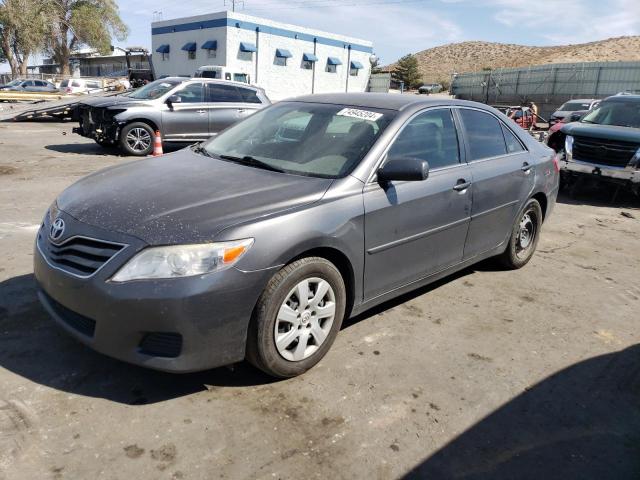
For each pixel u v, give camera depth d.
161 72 36.97
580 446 2.84
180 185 3.33
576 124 9.81
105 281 2.73
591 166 9.09
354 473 2.54
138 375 3.19
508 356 3.70
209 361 2.86
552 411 3.12
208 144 4.41
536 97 35.69
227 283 2.77
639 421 3.09
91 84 34.12
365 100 4.26
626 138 8.80
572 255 6.09
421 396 3.17
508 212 4.88
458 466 2.63
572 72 34.03
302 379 3.25
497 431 2.91
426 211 3.88
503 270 5.38
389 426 2.88
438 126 4.22
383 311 4.27
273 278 2.98
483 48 128.38
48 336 3.54
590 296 4.87
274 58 33.50
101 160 10.98
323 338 3.32
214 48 31.77
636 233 7.29
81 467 2.46
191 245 2.74
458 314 4.30
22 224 6.05
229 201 3.08
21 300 4.02
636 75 31.67
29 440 2.61
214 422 2.82
